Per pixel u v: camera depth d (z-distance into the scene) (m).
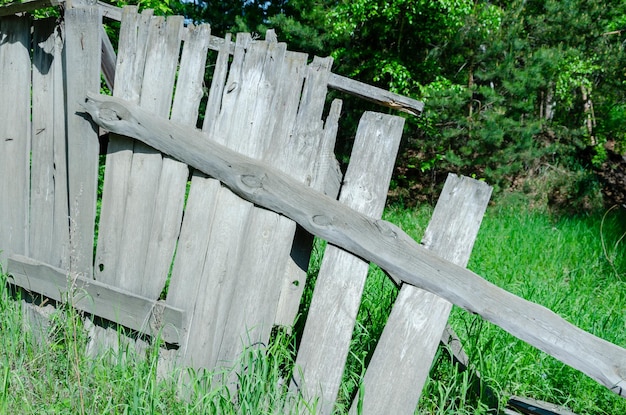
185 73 2.88
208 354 2.84
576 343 2.36
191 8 14.59
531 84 11.07
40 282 3.20
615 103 14.05
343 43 12.42
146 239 2.96
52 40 3.19
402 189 12.93
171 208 2.89
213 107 2.88
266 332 2.77
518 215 10.21
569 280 6.00
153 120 2.87
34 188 3.31
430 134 11.89
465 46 11.71
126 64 3.00
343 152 12.94
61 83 3.16
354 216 2.58
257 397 2.53
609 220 9.49
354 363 3.12
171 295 2.92
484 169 11.77
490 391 3.05
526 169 12.68
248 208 2.76
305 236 2.90
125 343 3.00
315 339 2.64
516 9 11.54
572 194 11.88
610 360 2.32
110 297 3.00
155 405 2.46
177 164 2.87
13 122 3.36
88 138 3.04
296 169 2.73
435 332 2.49
